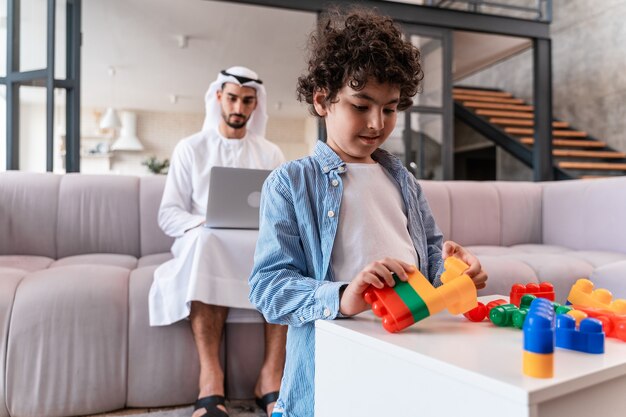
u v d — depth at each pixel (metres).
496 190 2.68
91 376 1.42
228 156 1.99
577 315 0.57
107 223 2.12
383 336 0.55
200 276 1.42
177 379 1.48
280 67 6.04
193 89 7.28
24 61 2.76
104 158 8.29
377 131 0.72
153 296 1.47
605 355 0.48
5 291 1.41
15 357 1.37
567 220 2.56
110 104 8.26
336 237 0.77
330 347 0.62
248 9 4.34
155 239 2.16
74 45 2.86
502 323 0.60
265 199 0.81
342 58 0.72
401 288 0.61
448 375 0.45
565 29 5.47
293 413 0.72
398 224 0.83
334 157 0.81
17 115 2.79
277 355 1.51
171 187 1.90
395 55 0.75
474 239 2.58
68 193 2.10
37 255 2.03
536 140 4.00
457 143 7.25
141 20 4.59
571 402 0.42
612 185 2.34
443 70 3.69
